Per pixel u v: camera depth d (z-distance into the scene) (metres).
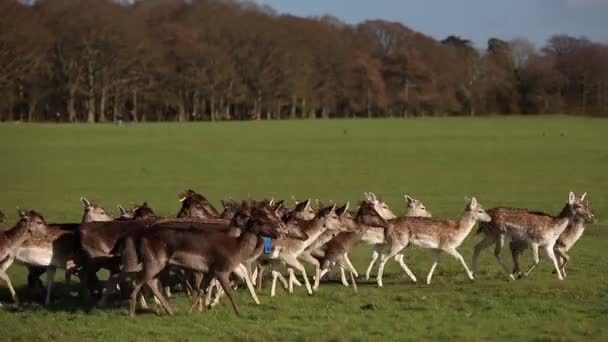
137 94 126.38
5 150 72.81
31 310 18.81
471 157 69.44
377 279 22.38
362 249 28.78
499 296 19.98
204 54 129.12
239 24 139.50
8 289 21.38
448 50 168.62
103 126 105.56
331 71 147.25
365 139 89.88
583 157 68.50
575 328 16.73
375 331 16.64
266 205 19.73
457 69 163.88
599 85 160.25
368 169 59.97
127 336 16.31
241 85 133.12
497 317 17.69
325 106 148.25
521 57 168.62
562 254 23.03
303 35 147.62
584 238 30.33
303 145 81.75
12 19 110.19
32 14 117.75
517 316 17.81
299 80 136.88
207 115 138.38
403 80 159.62
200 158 68.12
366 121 125.06
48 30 119.88
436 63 163.12
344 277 22.25
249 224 18.47
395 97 158.00
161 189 47.69
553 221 22.34
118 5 135.12
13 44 110.19
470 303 19.16
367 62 155.88
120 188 47.91
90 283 19.91
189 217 22.02
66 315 18.14
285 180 52.91
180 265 18.14
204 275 18.45
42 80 117.38
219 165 62.62
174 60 130.12
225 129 103.31
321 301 19.72
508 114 161.25
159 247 18.03
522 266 24.83
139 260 18.28
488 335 16.33
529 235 22.30
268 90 135.12
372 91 154.38
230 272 18.69
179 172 57.53
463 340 16.02
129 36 120.94
